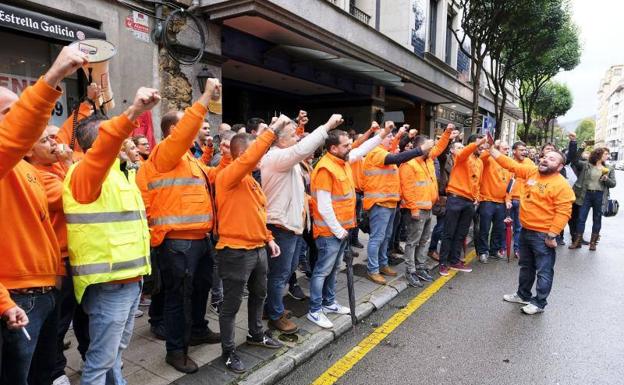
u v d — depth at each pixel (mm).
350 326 4297
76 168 2143
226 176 3076
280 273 3838
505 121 33031
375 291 5203
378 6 14117
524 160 7426
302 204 3891
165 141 2697
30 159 2381
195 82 6875
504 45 14688
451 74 17969
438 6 17391
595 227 8070
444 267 6207
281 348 3664
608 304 5109
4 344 2000
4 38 4930
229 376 3178
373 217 5465
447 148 6668
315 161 6141
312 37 8266
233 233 3160
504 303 5086
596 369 3559
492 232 7289
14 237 1965
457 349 3891
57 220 2473
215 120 7156
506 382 3348
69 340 3713
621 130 109562
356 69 11008
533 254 4918
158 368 3240
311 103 13781
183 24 6625
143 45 6164
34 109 1665
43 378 2387
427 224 5777
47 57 5379
